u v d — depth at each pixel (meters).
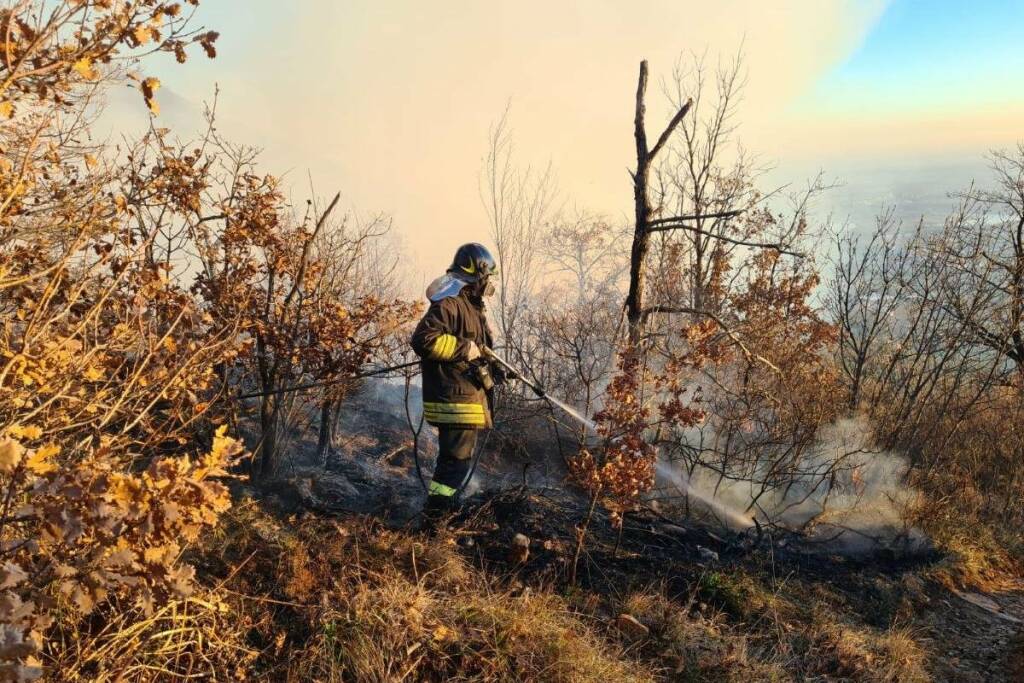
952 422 8.06
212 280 4.45
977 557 6.10
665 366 5.46
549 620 3.80
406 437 6.74
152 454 4.00
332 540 4.08
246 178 4.57
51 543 2.34
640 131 6.07
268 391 4.69
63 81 2.76
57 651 2.70
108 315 3.69
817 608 4.73
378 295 6.12
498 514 4.96
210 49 2.94
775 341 7.24
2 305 3.45
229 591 3.35
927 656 4.54
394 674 3.23
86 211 3.62
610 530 5.11
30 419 3.11
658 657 3.92
